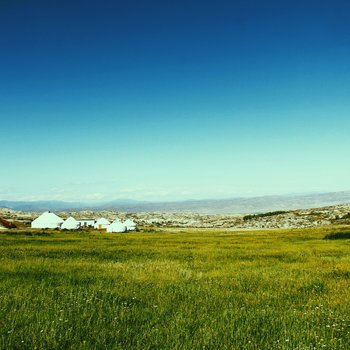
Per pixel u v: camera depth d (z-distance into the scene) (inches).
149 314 427.8
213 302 506.6
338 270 863.7
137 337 332.8
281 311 460.1
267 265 1017.5
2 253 1326.3
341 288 630.5
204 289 608.1
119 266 930.1
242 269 924.6
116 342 314.7
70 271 829.2
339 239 2481.5
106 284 643.5
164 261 1099.3
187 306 471.2
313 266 968.9
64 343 314.5
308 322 398.3
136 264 988.6
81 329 354.6
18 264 939.3
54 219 5216.5
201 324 386.6
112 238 2733.8
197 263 1076.5
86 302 463.2
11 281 652.1
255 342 328.5
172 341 326.3
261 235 3334.2
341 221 6791.3
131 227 5600.4
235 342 332.5
